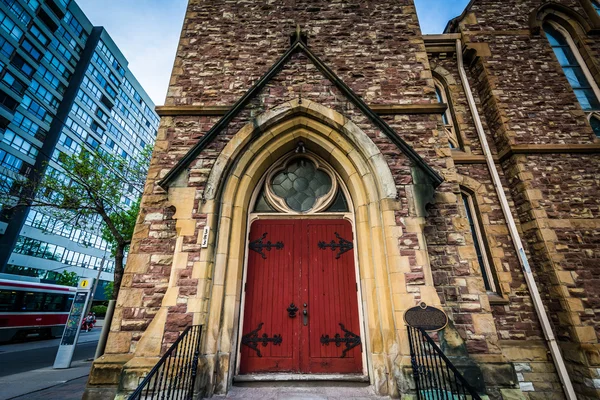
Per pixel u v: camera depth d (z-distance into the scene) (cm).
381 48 627
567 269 524
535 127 647
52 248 3030
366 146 485
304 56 586
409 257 419
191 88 579
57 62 3266
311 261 485
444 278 434
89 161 1109
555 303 520
